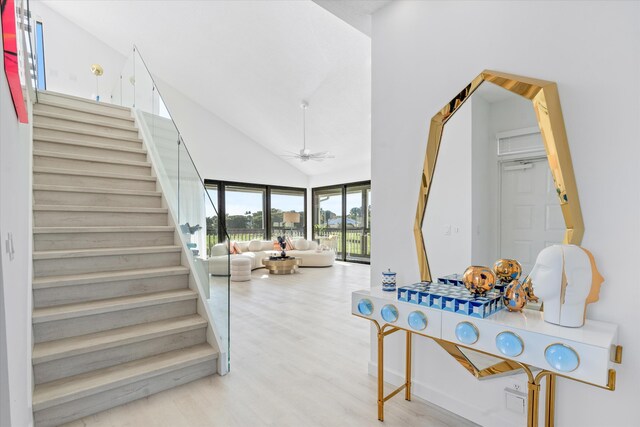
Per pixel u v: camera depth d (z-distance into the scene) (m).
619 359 1.39
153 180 3.95
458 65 2.01
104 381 2.07
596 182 1.50
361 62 5.48
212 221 2.69
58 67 7.03
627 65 1.42
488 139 1.84
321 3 2.39
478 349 1.47
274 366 2.68
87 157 3.65
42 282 2.30
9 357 1.06
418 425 1.92
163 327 2.53
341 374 2.55
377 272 2.53
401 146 2.35
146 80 4.50
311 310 4.36
